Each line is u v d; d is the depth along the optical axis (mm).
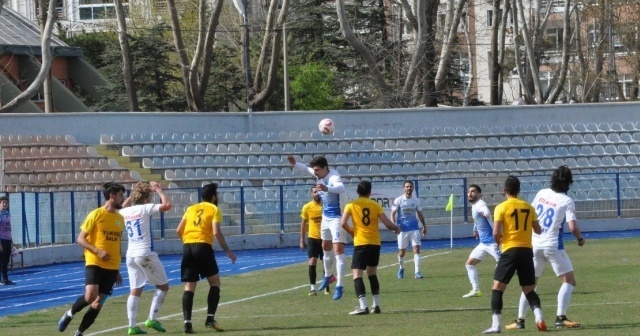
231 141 74875
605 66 118375
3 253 46438
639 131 79688
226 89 104500
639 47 103688
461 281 38188
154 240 63125
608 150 78250
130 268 24938
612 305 27891
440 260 50000
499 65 90438
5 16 107312
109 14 124562
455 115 79438
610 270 39875
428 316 26781
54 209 58938
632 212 70750
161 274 25031
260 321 27141
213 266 24844
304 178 72688
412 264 48531
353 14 111062
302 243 35625
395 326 24500
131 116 73688
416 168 74938
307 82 105062
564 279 23234
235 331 24875
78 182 66938
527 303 22984
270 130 77438
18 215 56375
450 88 104812
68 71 108562
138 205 25031
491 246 32125
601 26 102562
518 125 80000
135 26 113188
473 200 32688
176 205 64250
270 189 66625
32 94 71500
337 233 31484
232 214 65688
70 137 71250
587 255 48719
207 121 76188
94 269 23109
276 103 107125
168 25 107500
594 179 70938
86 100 109750
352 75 107250
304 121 77875
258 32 113062
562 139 78812
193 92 81812
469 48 105875
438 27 93750
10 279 49500
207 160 72688
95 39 120188
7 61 100812
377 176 73562
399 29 104562
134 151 71812
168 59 102812
